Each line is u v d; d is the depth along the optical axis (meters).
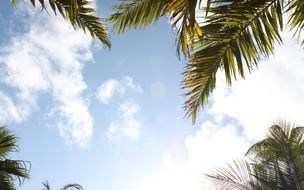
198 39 4.96
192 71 5.29
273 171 11.42
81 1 5.86
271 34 4.95
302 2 4.42
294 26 4.62
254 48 5.06
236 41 5.12
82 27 6.29
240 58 5.12
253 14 4.95
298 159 11.60
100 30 6.37
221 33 5.04
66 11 5.95
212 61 5.22
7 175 8.02
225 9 4.91
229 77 5.20
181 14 3.96
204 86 5.39
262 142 12.30
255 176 11.38
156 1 4.96
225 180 11.45
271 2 4.90
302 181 11.17
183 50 4.34
